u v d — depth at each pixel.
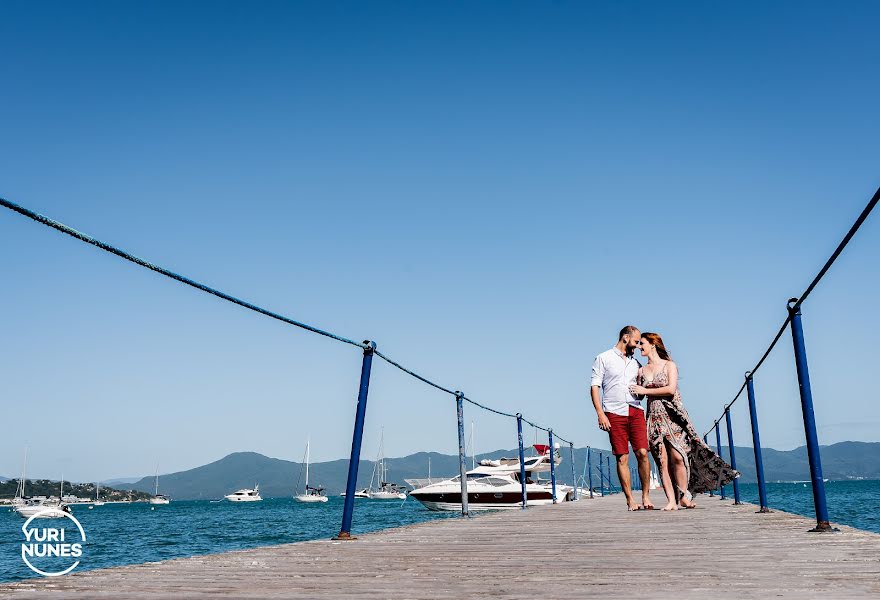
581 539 4.12
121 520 57.28
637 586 2.33
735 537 3.94
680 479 7.16
